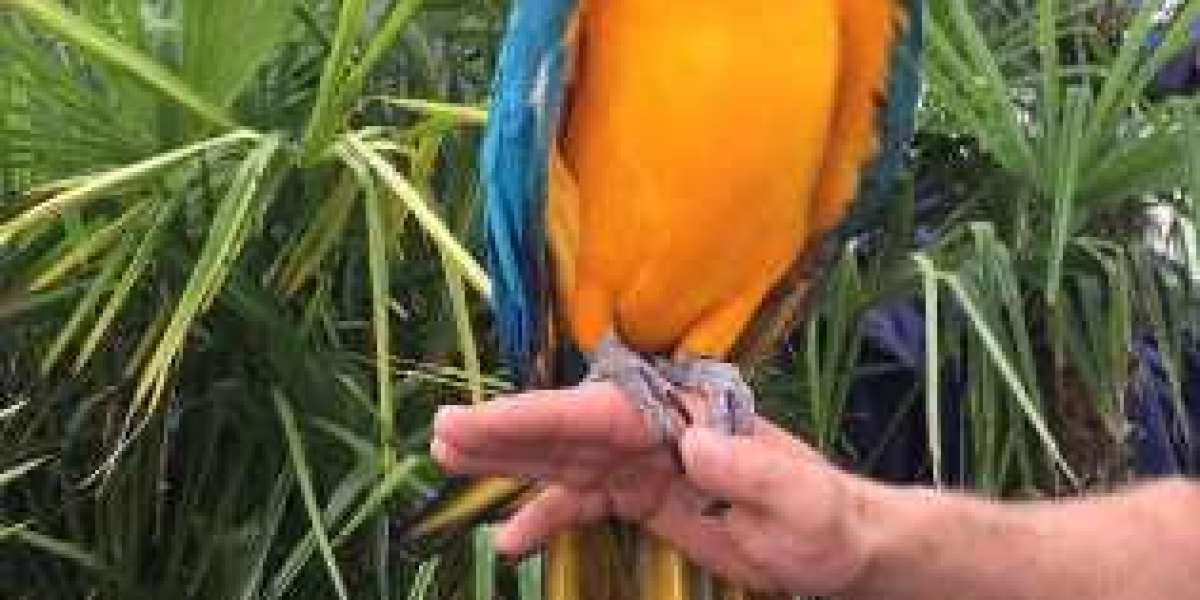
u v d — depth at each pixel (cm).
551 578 140
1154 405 245
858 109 139
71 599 220
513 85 138
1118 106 228
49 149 206
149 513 212
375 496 189
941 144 244
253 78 210
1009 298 221
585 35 134
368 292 221
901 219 228
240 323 208
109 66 198
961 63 227
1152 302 236
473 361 189
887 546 134
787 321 145
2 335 214
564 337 142
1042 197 233
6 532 200
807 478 127
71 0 214
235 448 213
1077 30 250
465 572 204
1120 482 233
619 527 138
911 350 238
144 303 208
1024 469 229
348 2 195
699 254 135
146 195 200
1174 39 226
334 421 208
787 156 134
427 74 228
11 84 206
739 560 134
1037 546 142
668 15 131
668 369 139
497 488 137
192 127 205
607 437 127
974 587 139
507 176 139
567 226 137
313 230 205
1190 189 222
